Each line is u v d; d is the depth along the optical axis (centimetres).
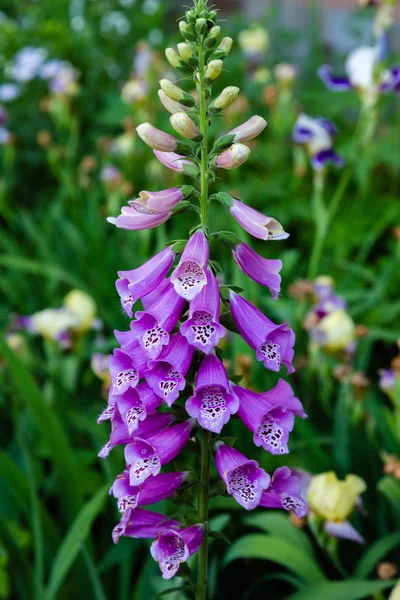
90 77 247
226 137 70
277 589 103
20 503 99
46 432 99
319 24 257
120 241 178
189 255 69
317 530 96
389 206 179
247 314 71
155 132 69
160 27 259
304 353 135
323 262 170
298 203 179
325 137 140
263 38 224
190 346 70
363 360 130
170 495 74
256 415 70
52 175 231
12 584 98
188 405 69
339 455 106
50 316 130
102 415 73
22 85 241
